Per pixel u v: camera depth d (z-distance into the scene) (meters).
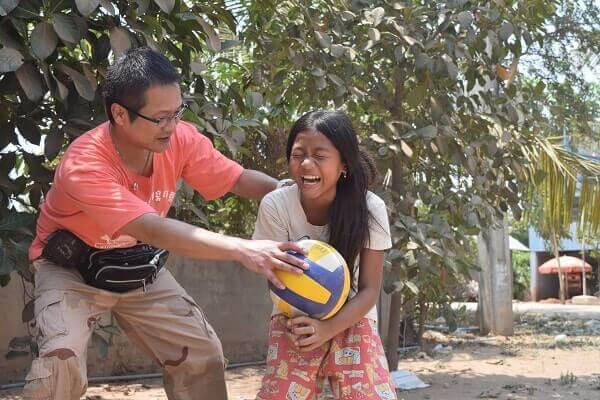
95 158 3.01
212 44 4.24
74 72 3.81
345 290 3.06
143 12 3.89
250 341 8.17
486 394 6.39
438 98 5.98
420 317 9.16
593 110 9.99
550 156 7.30
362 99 6.14
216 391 3.56
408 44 5.81
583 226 8.25
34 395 2.95
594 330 12.67
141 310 3.46
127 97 2.89
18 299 6.43
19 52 3.62
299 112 6.95
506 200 6.82
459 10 5.70
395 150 5.56
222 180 3.55
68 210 3.11
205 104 4.71
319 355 3.25
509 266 11.48
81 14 3.69
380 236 3.31
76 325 3.15
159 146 3.01
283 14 6.25
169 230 2.81
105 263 3.24
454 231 6.28
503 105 6.38
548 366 8.25
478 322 12.52
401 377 6.73
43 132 4.71
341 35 5.74
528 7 6.36
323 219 3.36
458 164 6.08
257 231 3.40
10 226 3.93
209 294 7.82
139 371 7.18
